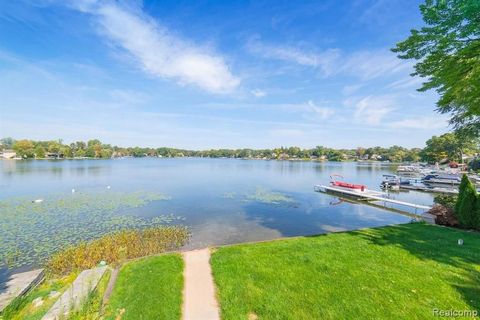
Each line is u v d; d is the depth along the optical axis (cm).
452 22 669
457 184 3023
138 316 452
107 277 621
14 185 2820
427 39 717
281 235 1204
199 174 4553
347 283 540
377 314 438
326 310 454
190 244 1073
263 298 499
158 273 611
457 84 718
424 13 702
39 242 1062
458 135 1578
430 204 2034
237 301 493
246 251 748
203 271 640
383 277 560
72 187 2697
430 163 6800
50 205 1780
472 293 490
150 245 1031
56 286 614
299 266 630
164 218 1482
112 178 3641
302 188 2873
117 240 1038
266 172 5319
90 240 1095
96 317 453
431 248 731
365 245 768
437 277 554
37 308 505
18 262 874
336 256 683
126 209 1691
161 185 2931
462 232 913
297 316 443
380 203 2069
